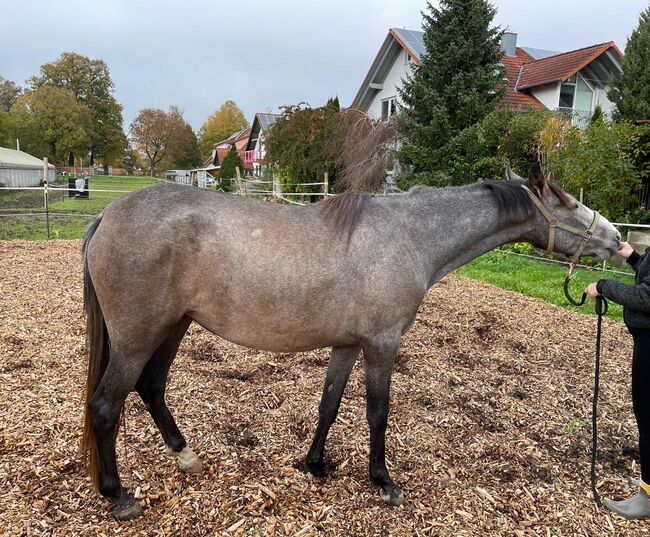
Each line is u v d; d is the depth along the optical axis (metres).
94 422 2.39
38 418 3.21
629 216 10.34
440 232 2.76
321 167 18.70
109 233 2.36
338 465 3.03
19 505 2.46
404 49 20.28
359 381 4.14
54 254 8.77
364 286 2.49
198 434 3.20
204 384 3.89
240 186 15.46
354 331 2.56
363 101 23.80
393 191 16.45
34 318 5.20
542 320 6.09
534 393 4.12
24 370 3.93
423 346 4.99
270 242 2.43
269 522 2.48
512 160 12.83
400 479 2.92
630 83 14.48
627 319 2.51
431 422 3.54
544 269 9.52
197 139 73.81
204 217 2.39
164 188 2.50
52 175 39.44
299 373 4.18
